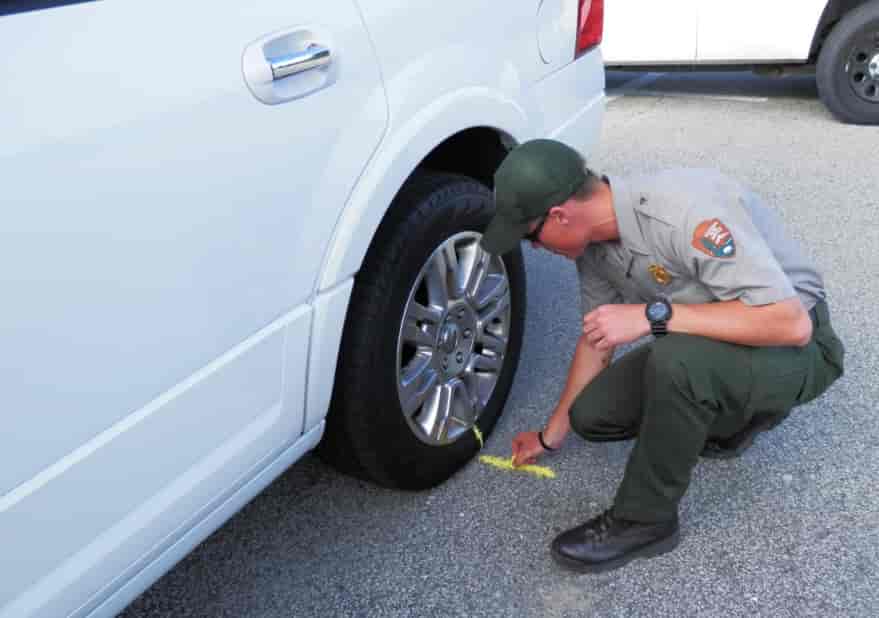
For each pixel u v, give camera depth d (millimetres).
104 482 1405
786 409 1982
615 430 2086
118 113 1334
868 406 2570
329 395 1902
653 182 1818
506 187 1785
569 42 2646
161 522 1542
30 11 1256
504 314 2441
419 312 2119
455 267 2211
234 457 1674
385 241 1995
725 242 1724
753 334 1759
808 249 3525
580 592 2023
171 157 1412
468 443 2414
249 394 1666
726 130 5125
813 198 4031
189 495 1589
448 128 2053
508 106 2309
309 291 1750
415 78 1932
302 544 2240
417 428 2209
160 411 1475
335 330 1836
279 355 1711
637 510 1979
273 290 1658
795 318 1745
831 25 5105
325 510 2355
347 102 1749
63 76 1274
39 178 1241
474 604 2020
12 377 1239
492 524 2258
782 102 5641
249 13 1542
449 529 2254
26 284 1238
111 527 1443
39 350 1268
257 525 2314
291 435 1840
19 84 1229
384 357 2020
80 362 1327
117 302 1366
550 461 2467
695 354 1813
